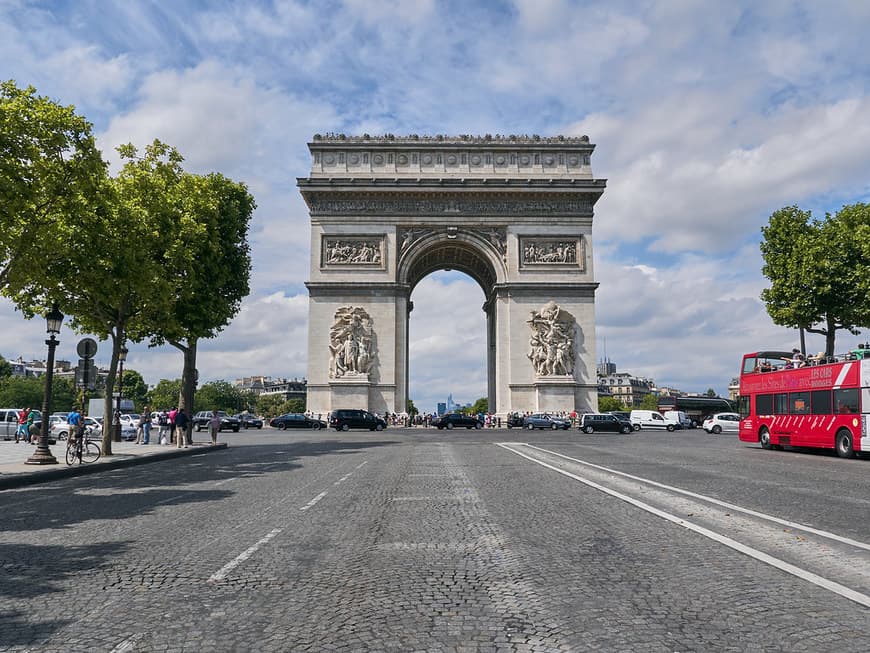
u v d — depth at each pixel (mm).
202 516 17938
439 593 10188
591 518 16906
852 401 41625
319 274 86812
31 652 7945
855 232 63688
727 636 8180
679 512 17797
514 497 21016
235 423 92500
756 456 42656
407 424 84812
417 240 88125
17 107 30000
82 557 13086
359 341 85188
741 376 56438
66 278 37719
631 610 9227
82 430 35656
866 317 63750
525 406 85562
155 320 46938
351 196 87938
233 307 56625
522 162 88875
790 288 67562
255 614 9258
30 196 29969
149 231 41406
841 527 15555
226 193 57219
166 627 8773
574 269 87562
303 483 25719
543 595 10016
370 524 16297
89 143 32531
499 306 87812
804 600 9625
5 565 12516
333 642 8148
